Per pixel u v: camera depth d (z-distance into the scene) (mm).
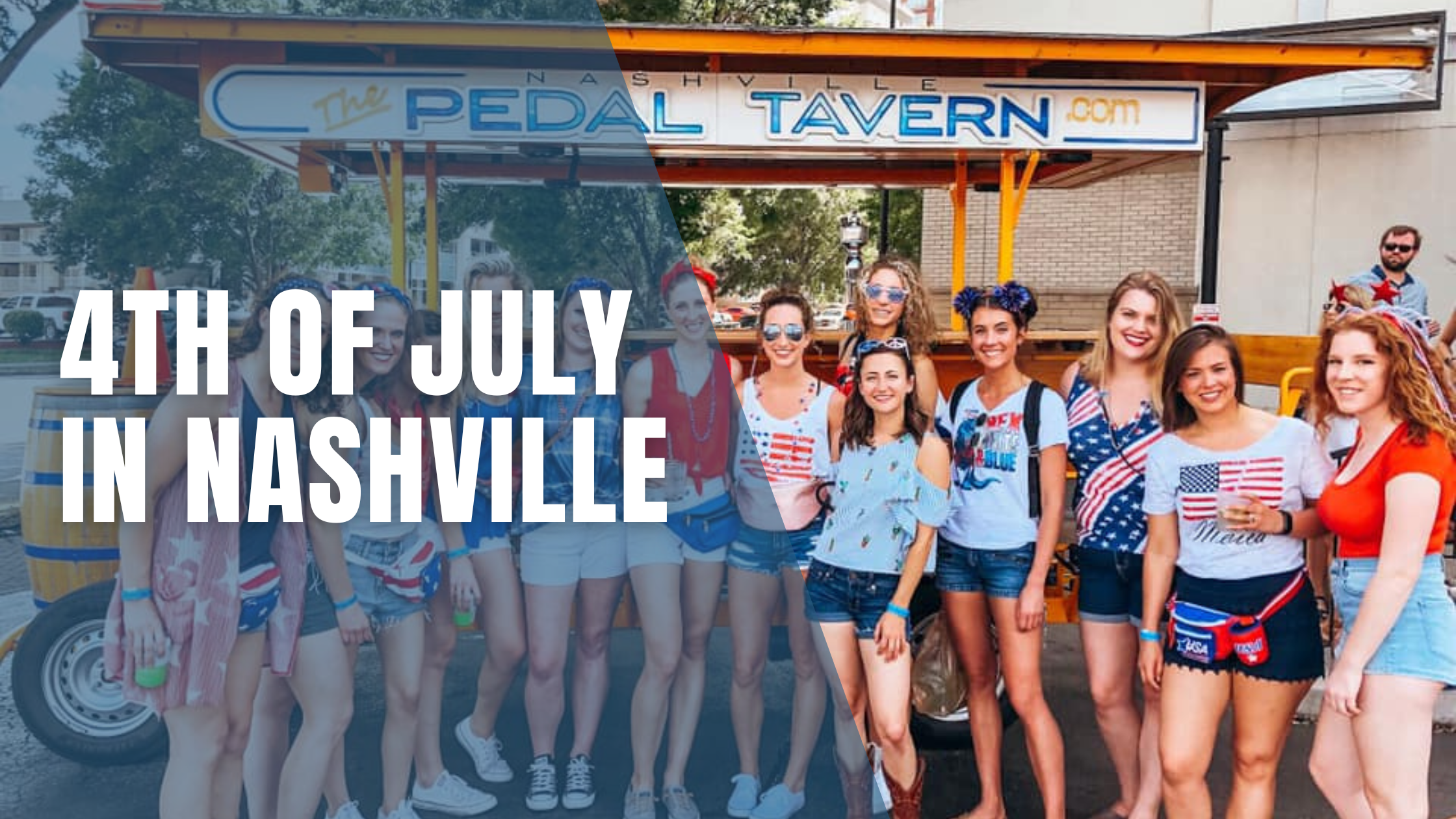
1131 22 7488
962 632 2383
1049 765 2336
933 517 1934
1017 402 2285
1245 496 1917
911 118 2504
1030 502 2281
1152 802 2338
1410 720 1842
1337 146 6855
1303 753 2893
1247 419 1971
